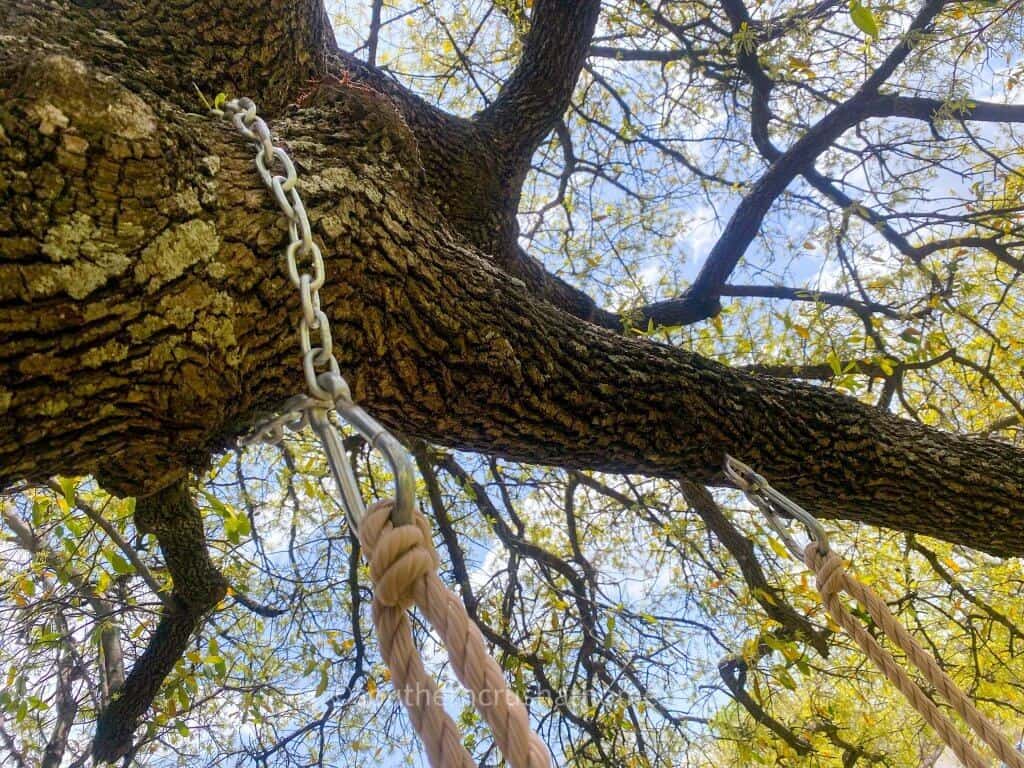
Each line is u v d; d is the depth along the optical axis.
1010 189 3.73
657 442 1.69
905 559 3.35
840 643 3.07
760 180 3.48
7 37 1.01
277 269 1.07
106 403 0.89
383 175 1.38
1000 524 2.01
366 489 3.40
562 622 3.50
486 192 2.47
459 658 0.65
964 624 3.51
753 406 1.83
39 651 2.35
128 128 0.91
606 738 3.16
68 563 2.24
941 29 3.11
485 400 1.43
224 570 2.99
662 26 3.96
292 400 0.90
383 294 1.24
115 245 0.88
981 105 3.33
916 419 3.37
